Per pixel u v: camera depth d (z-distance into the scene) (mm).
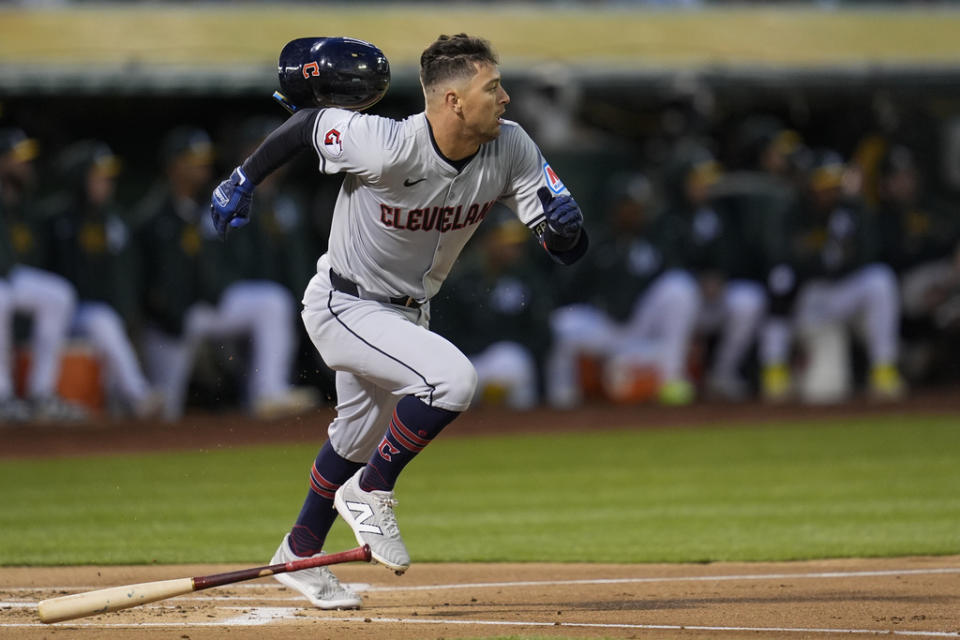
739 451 40281
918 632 15922
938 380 59375
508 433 45688
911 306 57906
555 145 57062
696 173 53469
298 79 17109
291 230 48125
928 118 62531
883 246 57344
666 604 18188
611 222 54094
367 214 16984
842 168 54656
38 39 53156
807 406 52125
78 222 46188
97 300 46562
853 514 28094
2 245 43562
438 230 17094
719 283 54062
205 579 16141
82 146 47094
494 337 51469
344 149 16375
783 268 54219
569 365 53562
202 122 56531
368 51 17109
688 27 60906
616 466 37469
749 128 59344
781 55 58094
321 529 18234
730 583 20109
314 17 58188
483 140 16438
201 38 54406
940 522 26688
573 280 53938
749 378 56938
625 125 59906
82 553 23953
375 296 17453
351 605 18016
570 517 28609
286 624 16859
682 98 57125
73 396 46250
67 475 35594
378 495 17188
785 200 54594
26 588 20312
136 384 46500
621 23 61094
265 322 47094
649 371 53969
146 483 34469
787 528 26297
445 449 42000
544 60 54562
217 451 40750
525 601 18656
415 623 16844
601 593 19312
